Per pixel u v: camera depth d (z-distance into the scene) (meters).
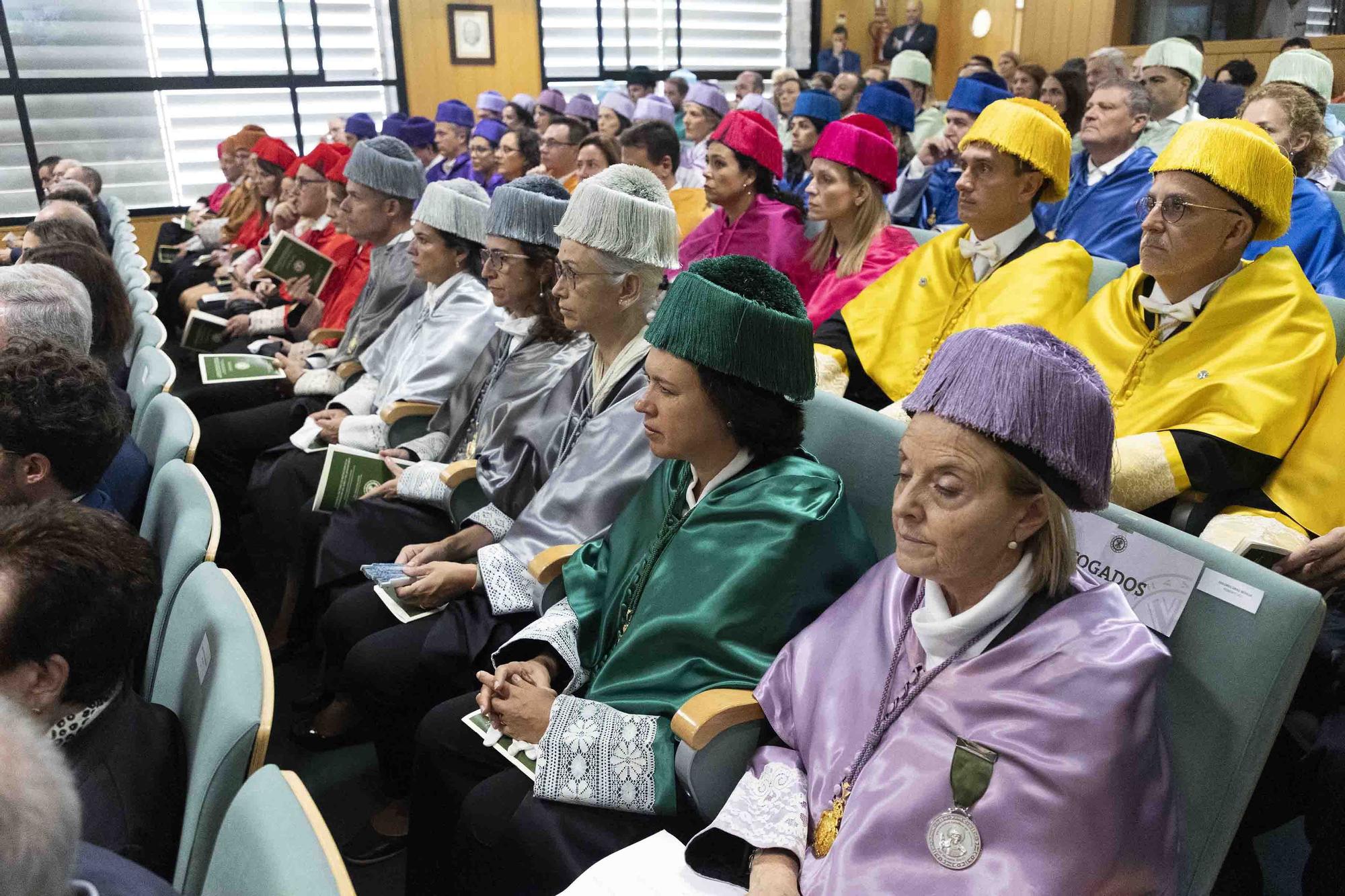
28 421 1.60
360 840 2.01
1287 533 1.65
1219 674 1.19
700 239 3.73
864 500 1.67
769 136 3.45
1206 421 1.75
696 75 10.48
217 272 5.58
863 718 1.20
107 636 1.19
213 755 1.11
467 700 1.66
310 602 2.63
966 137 2.35
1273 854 1.86
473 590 1.94
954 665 1.11
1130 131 3.53
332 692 2.28
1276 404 1.71
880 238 2.85
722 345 1.43
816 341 2.64
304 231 4.85
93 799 1.19
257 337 4.31
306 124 8.79
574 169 5.44
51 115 7.78
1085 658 1.03
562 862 1.33
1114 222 3.54
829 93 4.88
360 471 2.42
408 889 1.67
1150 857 1.01
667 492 1.66
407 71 9.06
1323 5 7.54
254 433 3.14
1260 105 2.81
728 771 1.34
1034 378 0.98
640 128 4.34
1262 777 1.64
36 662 1.16
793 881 1.14
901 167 4.96
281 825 0.94
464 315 2.84
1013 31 9.87
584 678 1.62
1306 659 1.14
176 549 1.59
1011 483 1.01
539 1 9.50
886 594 1.27
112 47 7.86
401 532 2.30
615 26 9.97
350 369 3.26
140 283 4.13
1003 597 1.07
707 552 1.49
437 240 2.89
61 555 1.16
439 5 9.05
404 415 2.74
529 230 2.34
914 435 1.05
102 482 1.99
